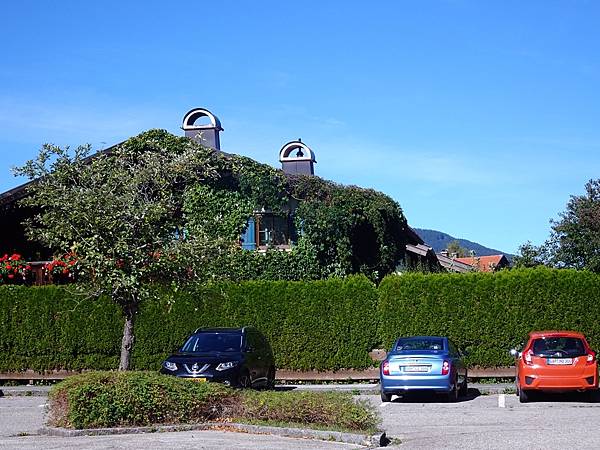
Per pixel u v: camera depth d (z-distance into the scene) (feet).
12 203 99.81
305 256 101.76
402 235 116.06
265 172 101.30
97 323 84.69
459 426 48.85
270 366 71.20
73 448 38.73
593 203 109.09
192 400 47.06
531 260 111.86
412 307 80.69
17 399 71.87
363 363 81.66
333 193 104.63
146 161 60.59
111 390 45.32
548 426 47.50
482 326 79.36
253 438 42.45
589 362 59.67
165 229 58.90
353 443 41.34
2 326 85.97
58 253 63.72
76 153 59.72
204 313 84.07
